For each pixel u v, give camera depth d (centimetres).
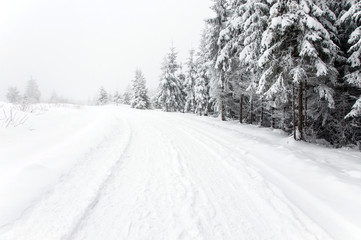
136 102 4700
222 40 1980
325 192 501
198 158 692
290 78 1182
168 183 495
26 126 815
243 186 503
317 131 1527
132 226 334
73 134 905
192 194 450
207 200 431
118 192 439
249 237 329
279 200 445
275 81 1227
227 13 2038
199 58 3073
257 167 643
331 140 1535
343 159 845
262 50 1181
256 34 1528
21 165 498
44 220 325
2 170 464
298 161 702
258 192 477
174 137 1005
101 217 351
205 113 3139
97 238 303
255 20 1538
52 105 1744
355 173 631
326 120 1487
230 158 708
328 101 1256
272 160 729
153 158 666
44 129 862
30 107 1176
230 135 1152
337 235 347
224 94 2100
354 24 1138
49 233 298
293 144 1091
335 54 1112
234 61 1944
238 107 2389
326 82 1263
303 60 1102
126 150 739
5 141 632
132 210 378
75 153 634
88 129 1050
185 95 4509
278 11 1076
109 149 732
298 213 401
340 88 1342
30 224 312
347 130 1382
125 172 545
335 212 408
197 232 330
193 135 1080
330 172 618
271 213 398
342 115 1392
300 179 575
